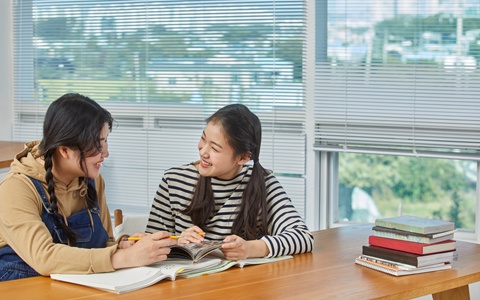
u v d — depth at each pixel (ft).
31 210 6.66
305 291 6.22
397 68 11.14
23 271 6.83
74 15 13.43
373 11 11.25
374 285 6.47
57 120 6.66
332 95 11.55
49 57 13.71
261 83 12.13
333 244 8.10
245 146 7.52
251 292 6.15
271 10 11.94
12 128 14.08
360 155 11.93
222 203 7.95
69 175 7.03
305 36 11.74
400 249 7.06
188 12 12.55
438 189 11.52
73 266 6.36
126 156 13.21
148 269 6.49
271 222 8.01
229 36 12.30
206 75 12.53
